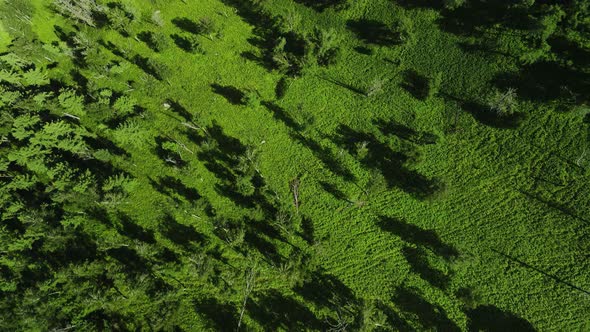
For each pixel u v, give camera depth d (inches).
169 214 2795.3
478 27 2822.3
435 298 2470.5
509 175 2588.6
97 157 2842.0
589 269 2367.1
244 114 3009.4
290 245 2662.4
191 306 2583.7
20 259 2684.5
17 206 2755.9
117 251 2736.2
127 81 3191.4
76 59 3280.0
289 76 3051.2
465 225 2559.1
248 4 3287.4
